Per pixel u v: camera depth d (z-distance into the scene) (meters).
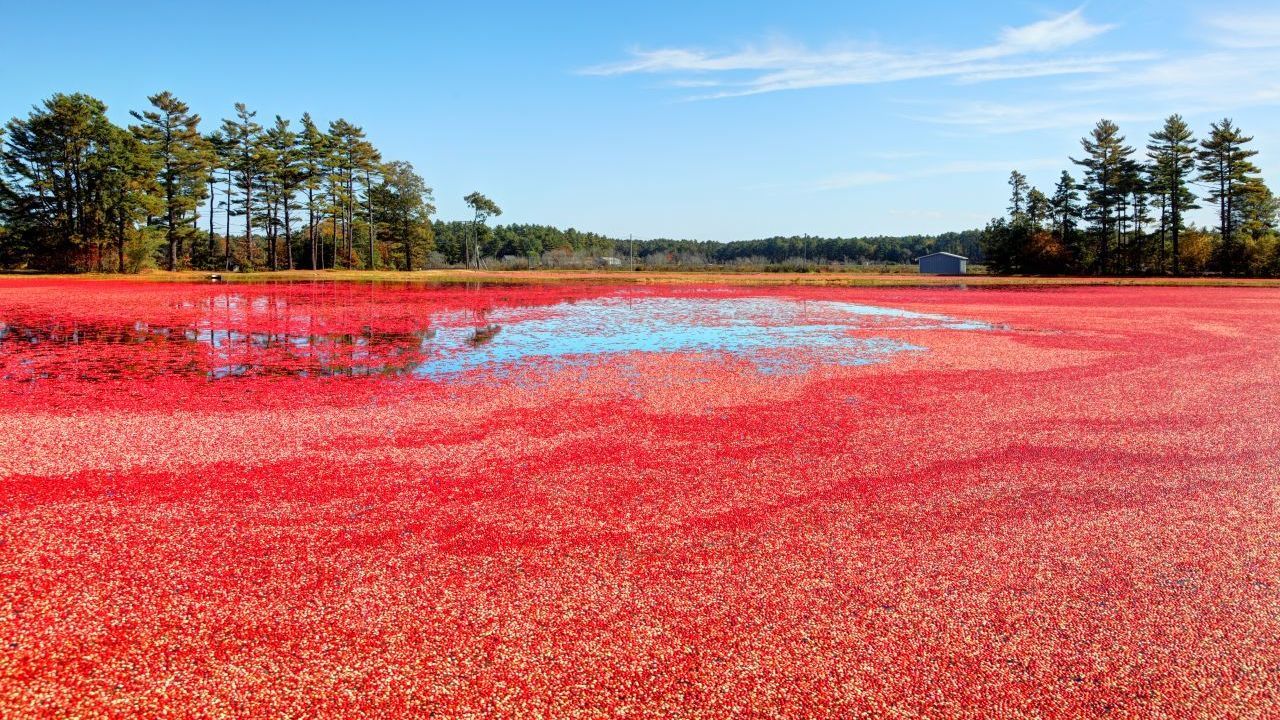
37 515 6.22
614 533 6.01
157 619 4.55
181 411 10.32
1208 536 6.01
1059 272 74.62
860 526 6.22
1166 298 37.19
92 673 3.98
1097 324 23.31
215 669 4.04
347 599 4.84
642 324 23.23
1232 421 10.02
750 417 10.16
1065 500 6.89
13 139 56.06
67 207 58.50
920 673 4.09
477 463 7.88
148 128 59.00
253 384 12.52
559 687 3.92
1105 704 3.83
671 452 8.39
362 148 72.56
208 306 29.12
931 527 6.21
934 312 28.12
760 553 5.65
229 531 5.94
